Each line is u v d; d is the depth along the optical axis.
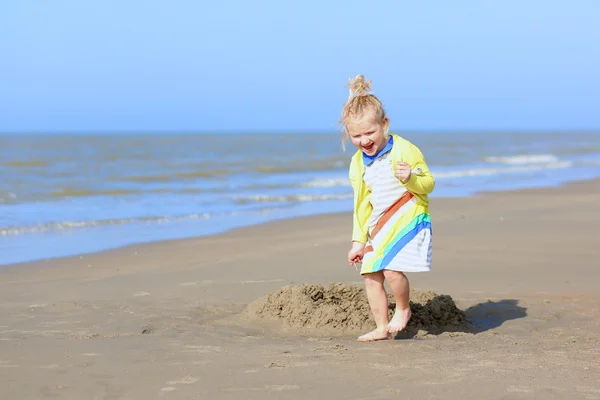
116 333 4.42
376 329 4.33
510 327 4.79
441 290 6.21
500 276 6.86
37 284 6.69
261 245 9.21
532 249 8.41
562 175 24.61
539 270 7.15
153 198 15.86
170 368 3.41
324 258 8.14
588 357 3.49
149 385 3.14
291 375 3.23
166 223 11.73
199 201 15.33
